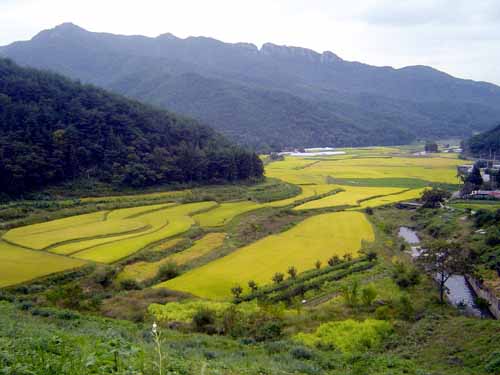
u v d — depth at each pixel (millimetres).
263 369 17000
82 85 112000
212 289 43219
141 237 60281
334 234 66500
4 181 75250
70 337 15000
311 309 37781
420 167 151125
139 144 99500
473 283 45906
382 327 32031
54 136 84562
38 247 54312
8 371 9742
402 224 79000
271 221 74562
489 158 166250
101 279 45406
